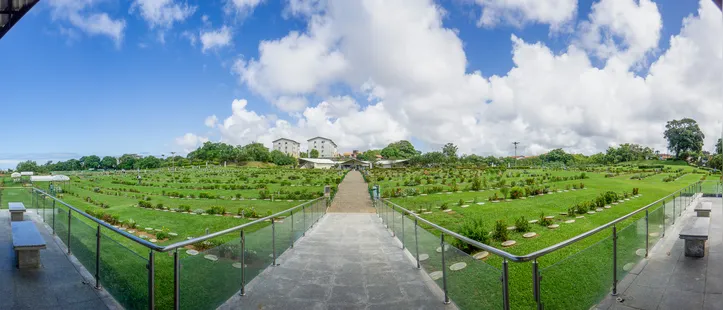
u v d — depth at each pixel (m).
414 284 5.31
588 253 4.15
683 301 4.41
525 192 25.61
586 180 38.91
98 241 4.96
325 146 167.25
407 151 136.12
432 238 5.44
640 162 81.31
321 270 6.06
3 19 5.69
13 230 6.30
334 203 26.69
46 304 4.33
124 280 4.16
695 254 6.17
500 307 3.42
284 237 7.47
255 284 5.32
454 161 92.25
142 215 20.56
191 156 114.75
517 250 10.56
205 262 4.17
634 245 5.73
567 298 3.69
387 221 12.05
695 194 18.50
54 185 38.97
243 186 38.66
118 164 104.94
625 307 4.30
